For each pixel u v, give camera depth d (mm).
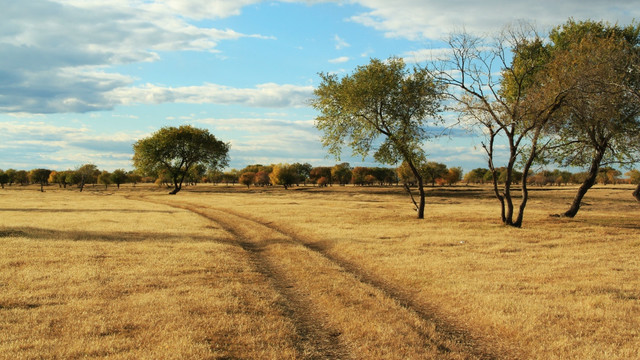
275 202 52156
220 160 84000
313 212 36812
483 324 9172
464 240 20547
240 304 10055
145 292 10867
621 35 28031
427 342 8031
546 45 29516
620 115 24609
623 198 72250
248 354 7180
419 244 19484
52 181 164000
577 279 12711
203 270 13672
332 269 14562
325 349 7777
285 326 8719
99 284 11438
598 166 29359
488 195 82250
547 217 32344
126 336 7805
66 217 30438
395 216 33062
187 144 78375
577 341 7875
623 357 7086
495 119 24672
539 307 9797
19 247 16781
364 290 11789
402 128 29359
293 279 13500
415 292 12102
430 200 69438
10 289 10758
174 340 7586
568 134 26266
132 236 21391
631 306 9781
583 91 21703
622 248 18469
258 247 20172
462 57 25547
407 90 28609
